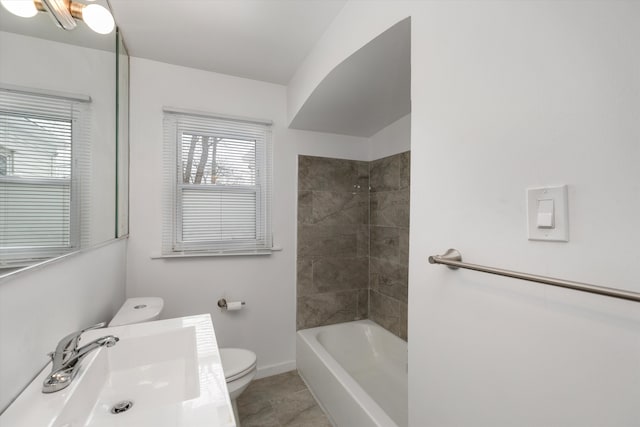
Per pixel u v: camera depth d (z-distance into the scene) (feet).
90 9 3.01
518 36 2.27
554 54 2.02
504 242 2.38
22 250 2.29
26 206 2.34
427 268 3.23
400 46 4.34
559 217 1.99
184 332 3.57
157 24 5.23
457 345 2.84
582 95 1.87
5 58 2.11
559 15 2.00
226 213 7.10
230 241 7.13
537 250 2.14
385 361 7.54
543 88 2.09
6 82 2.12
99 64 4.08
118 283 5.38
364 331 8.09
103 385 2.97
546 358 2.09
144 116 6.32
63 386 2.38
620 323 1.72
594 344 1.83
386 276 7.89
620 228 1.70
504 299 2.39
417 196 3.37
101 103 4.17
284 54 6.26
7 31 2.14
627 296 1.51
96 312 4.13
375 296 8.35
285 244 7.72
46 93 2.68
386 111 6.89
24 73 2.34
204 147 6.89
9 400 2.16
